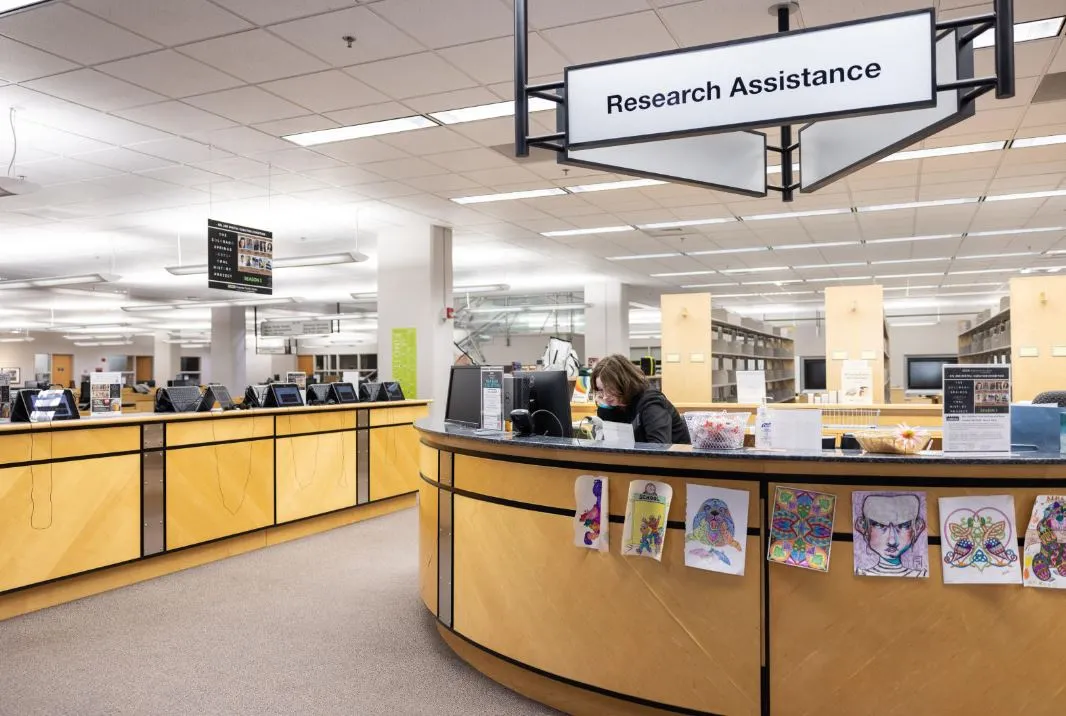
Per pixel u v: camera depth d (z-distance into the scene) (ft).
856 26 7.02
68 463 14.35
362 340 78.13
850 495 8.13
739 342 39.91
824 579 8.20
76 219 30.45
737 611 8.51
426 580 12.77
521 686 10.30
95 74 16.06
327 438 21.07
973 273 48.83
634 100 7.79
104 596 14.79
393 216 30.94
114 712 9.72
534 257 42.32
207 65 15.70
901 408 24.45
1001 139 21.07
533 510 10.02
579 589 9.53
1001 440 8.10
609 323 53.06
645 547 8.91
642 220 32.17
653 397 11.30
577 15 13.76
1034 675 7.81
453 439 11.40
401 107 18.40
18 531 13.52
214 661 11.44
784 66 7.25
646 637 9.01
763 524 8.42
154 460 16.06
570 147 8.06
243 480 18.28
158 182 25.02
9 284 38.19
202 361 98.68
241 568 16.94
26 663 11.35
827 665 8.18
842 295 28.27
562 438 10.59
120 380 16.60
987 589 7.88
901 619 8.00
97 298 56.95
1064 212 30.73
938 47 7.47
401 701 10.08
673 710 8.84
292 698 10.16
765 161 10.98
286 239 35.65
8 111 18.22
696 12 13.69
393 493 23.72
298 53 15.23
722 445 8.92
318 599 14.60
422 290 33.12
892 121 8.45
